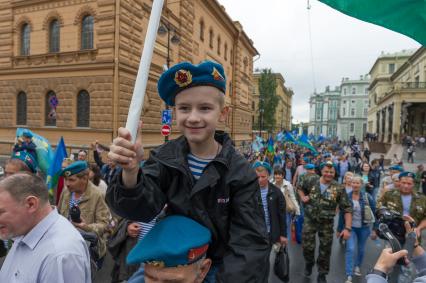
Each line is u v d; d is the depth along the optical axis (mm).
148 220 1324
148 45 1163
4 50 18859
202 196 1346
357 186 5219
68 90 17156
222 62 31828
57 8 17438
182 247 1238
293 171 13438
